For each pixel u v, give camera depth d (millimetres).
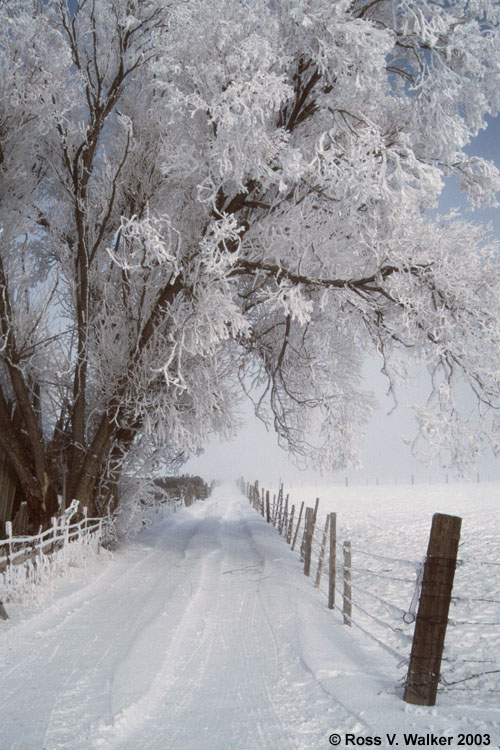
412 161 11945
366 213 13695
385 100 13992
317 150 11969
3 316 13047
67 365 14891
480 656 6559
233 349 16281
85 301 14688
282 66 13062
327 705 4867
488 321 12531
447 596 4867
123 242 14070
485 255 12711
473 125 13008
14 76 12586
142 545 17391
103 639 7184
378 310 13805
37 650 6688
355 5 13398
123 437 15625
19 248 13531
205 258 12141
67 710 4836
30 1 12781
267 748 4059
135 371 14016
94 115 14742
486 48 12555
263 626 8023
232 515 32406
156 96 14828
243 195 13742
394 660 6195
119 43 14727
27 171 14148
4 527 14031
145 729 4512
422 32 12422
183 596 9734
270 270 13562
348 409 16078
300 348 16703
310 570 12492
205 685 5645
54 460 15070
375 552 15836
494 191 13781
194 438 14031
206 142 12508
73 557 12273
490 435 12516
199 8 12078
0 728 4473
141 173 14805
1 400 13820
